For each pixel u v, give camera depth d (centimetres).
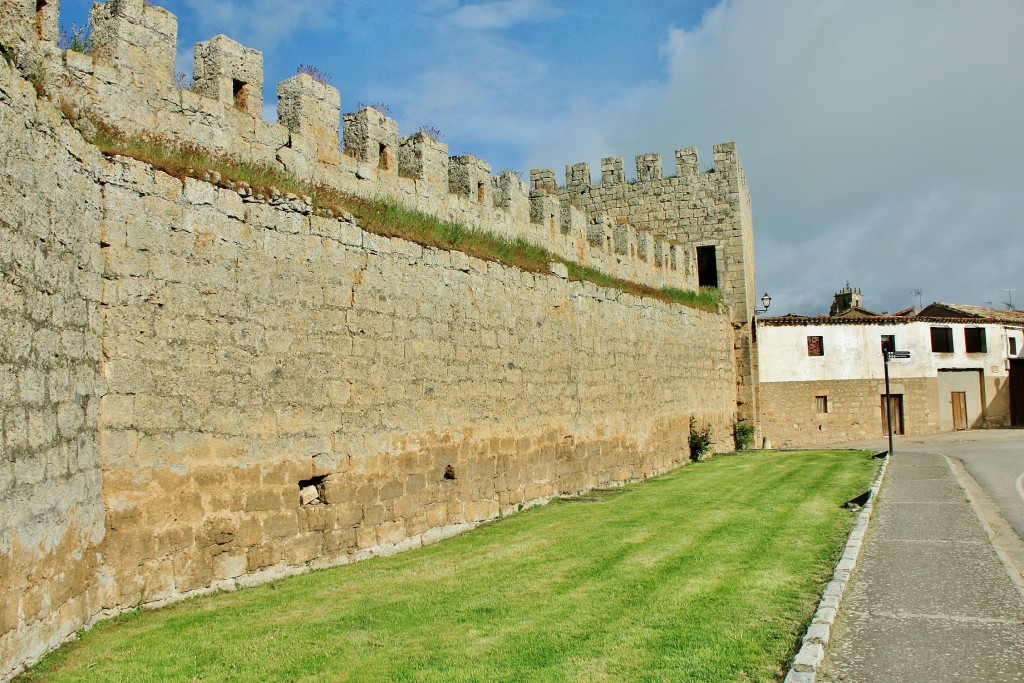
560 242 2006
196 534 989
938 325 4072
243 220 1079
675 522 1500
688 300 2853
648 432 2377
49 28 915
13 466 695
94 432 872
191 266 1003
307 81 1284
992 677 654
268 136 1202
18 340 712
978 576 954
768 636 779
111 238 914
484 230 1692
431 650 789
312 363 1168
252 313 1080
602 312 2136
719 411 3027
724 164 3184
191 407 991
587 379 2023
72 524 809
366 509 1249
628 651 755
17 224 720
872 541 1169
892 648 727
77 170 854
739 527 1409
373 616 911
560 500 1836
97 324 887
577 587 1024
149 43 1047
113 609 888
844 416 3866
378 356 1294
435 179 1557
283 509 1110
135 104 1018
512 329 1695
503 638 818
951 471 1998
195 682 713
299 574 1124
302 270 1161
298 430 1139
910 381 3953
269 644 812
